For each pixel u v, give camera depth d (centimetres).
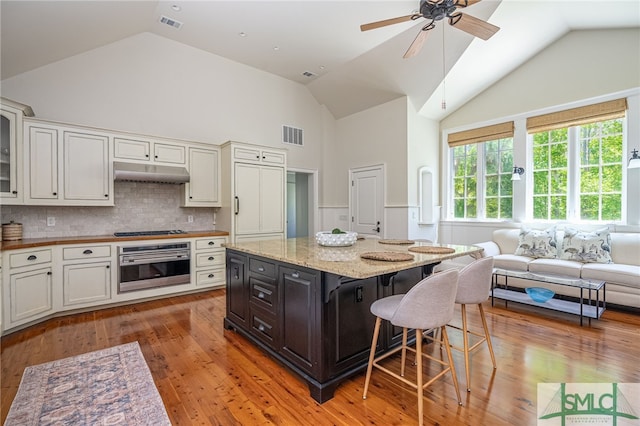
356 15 360
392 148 525
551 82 430
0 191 285
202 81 462
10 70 320
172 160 404
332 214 629
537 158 452
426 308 160
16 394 184
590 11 354
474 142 518
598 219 398
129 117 402
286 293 215
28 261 284
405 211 507
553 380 200
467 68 436
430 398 183
